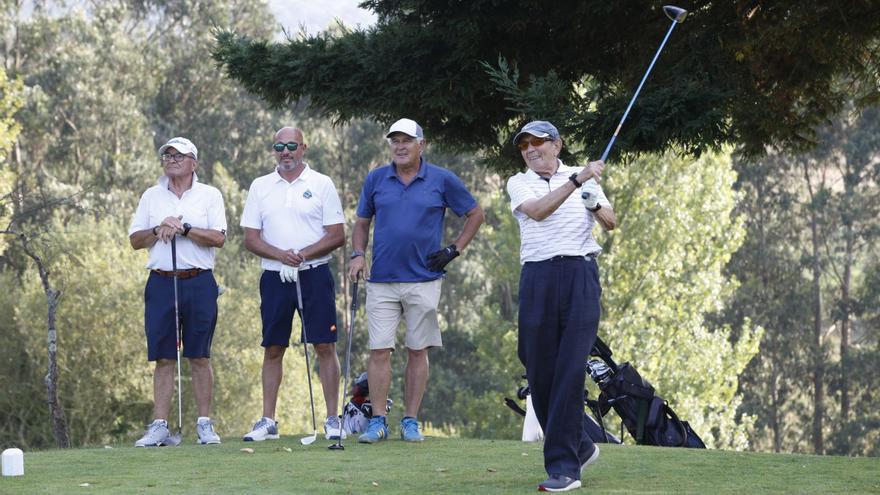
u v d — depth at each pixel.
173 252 17.73
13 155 94.81
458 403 80.69
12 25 101.88
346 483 12.70
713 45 24.41
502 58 23.52
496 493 11.94
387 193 17.30
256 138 110.38
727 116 24.11
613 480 12.86
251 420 72.00
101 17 109.06
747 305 97.62
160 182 18.33
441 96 25.77
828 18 24.11
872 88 27.19
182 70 113.25
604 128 23.19
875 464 14.28
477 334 78.38
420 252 17.14
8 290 69.94
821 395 96.12
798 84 25.67
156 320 17.95
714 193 63.66
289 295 17.92
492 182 102.12
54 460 15.18
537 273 12.29
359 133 105.06
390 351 17.47
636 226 62.88
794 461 14.65
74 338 67.19
